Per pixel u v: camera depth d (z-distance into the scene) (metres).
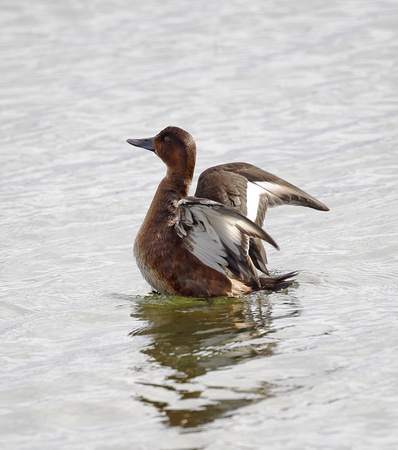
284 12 26.36
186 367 8.25
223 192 10.41
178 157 10.83
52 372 8.29
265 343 8.78
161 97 19.75
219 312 9.91
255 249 10.64
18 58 22.62
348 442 6.68
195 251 10.28
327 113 18.41
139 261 10.72
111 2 27.33
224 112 18.73
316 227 13.03
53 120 18.48
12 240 12.97
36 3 27.05
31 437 7.02
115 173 15.96
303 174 15.43
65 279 11.29
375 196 14.20
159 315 9.90
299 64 21.66
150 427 7.08
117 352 8.74
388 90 19.45
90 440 6.91
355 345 8.56
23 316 10.04
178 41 23.88
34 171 16.08
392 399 7.34
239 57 22.44
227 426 7.02
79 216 13.93
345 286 10.60
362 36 23.48
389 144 16.56
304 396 7.48
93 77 21.20
